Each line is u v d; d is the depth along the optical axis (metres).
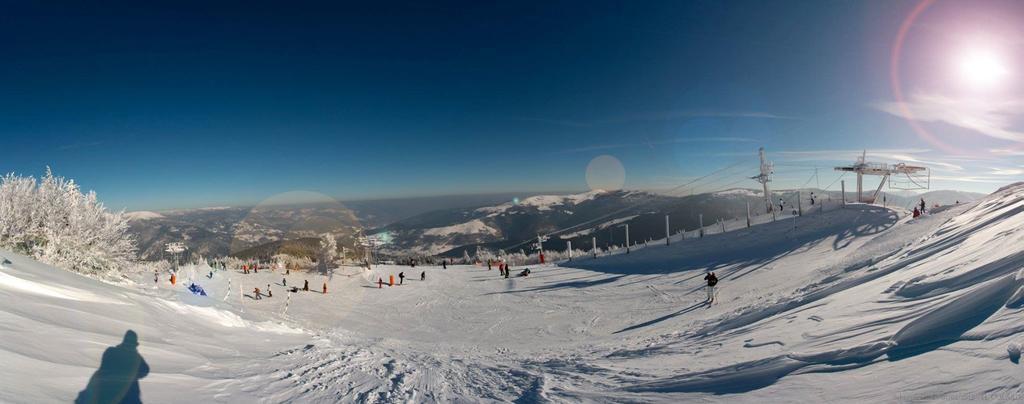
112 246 13.63
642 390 5.23
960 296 5.02
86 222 13.04
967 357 3.37
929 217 25.84
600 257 39.28
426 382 6.35
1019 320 3.53
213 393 4.46
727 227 43.84
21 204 12.24
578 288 25.83
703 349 7.64
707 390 4.65
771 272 21.91
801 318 7.79
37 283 6.34
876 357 4.20
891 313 5.88
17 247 11.73
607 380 6.18
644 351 8.83
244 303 19.73
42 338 4.29
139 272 17.41
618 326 15.93
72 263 12.12
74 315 5.55
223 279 26.88
